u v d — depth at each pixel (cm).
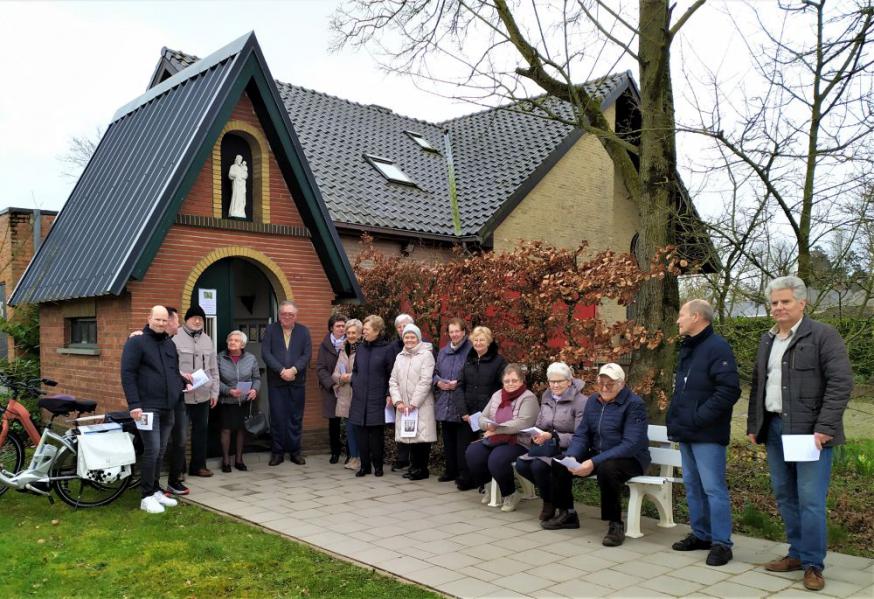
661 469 679
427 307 999
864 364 823
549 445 647
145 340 692
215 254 899
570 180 1633
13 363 1159
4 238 1433
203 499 736
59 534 613
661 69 794
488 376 775
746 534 628
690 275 881
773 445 527
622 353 761
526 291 838
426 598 470
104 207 955
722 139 742
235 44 924
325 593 481
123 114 1125
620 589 486
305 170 966
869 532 631
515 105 924
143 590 486
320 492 772
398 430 827
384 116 1833
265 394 1055
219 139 905
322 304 1012
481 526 644
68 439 698
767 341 530
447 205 1501
